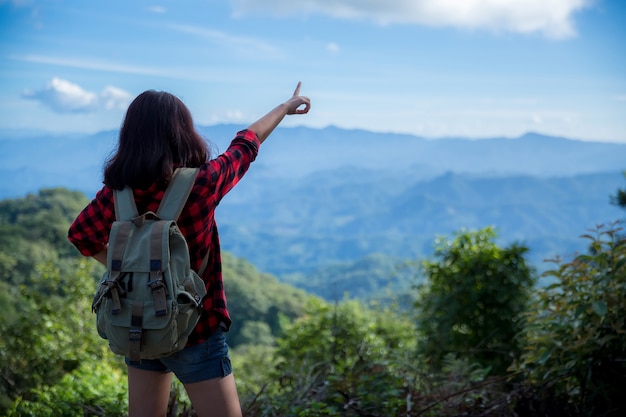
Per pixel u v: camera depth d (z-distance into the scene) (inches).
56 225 2272.4
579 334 130.4
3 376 238.2
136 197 76.9
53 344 291.1
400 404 138.5
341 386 152.8
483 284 309.6
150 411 82.2
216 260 81.7
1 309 352.8
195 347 78.0
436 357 309.3
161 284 71.6
